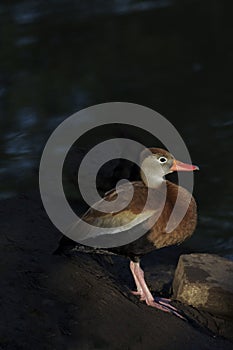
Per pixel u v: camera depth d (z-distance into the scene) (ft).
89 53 69.77
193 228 33.35
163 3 80.79
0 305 29.32
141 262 38.70
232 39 71.46
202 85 63.21
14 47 71.00
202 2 80.48
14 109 59.41
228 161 50.90
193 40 71.82
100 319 29.63
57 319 29.14
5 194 45.50
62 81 64.03
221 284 32.91
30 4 80.64
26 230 35.81
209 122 56.80
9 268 31.78
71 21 76.28
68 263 32.96
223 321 32.45
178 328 30.37
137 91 62.49
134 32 73.72
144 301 32.01
